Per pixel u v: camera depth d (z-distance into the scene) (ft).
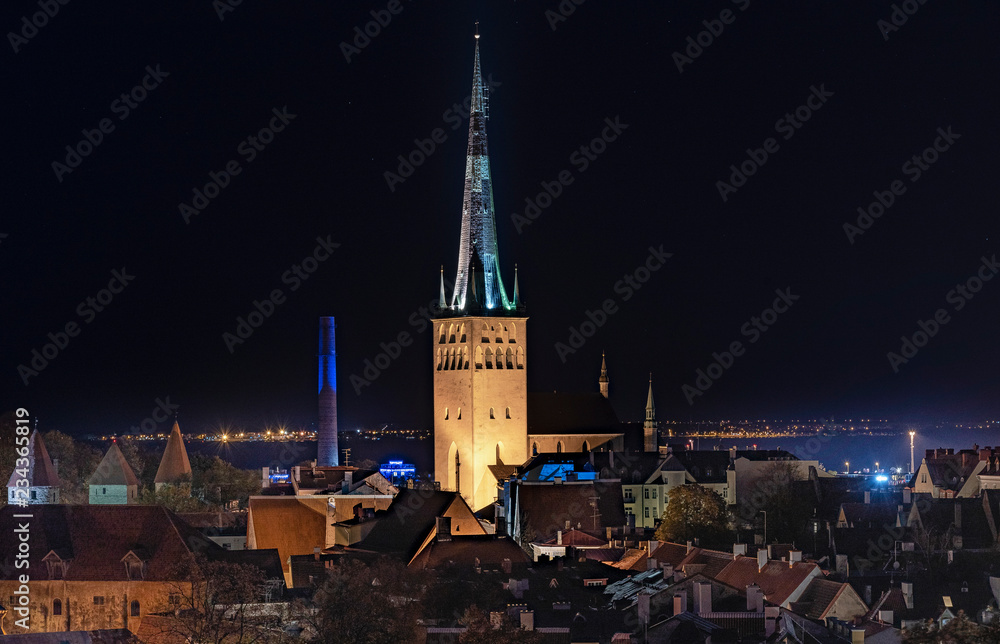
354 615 533.96
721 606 559.38
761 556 611.06
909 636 466.70
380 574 600.39
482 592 592.60
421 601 568.41
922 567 654.12
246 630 543.39
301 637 539.29
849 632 527.40
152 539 633.61
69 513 643.86
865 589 572.92
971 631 449.06
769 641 521.65
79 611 620.49
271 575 627.46
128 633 558.97
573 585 623.36
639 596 548.72
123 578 619.67
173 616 550.77
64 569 626.23
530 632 510.99
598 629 533.14
